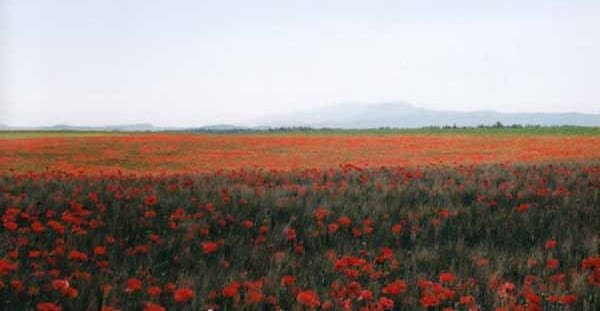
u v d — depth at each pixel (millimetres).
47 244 7598
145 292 5684
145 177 14773
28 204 9922
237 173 16078
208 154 33125
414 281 6305
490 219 9992
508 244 8734
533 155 29125
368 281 6438
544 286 6047
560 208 10844
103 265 6520
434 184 13758
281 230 8766
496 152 32188
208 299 5480
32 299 5348
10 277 5758
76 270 6160
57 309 4770
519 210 10453
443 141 43906
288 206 10492
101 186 12508
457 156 29969
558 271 6980
